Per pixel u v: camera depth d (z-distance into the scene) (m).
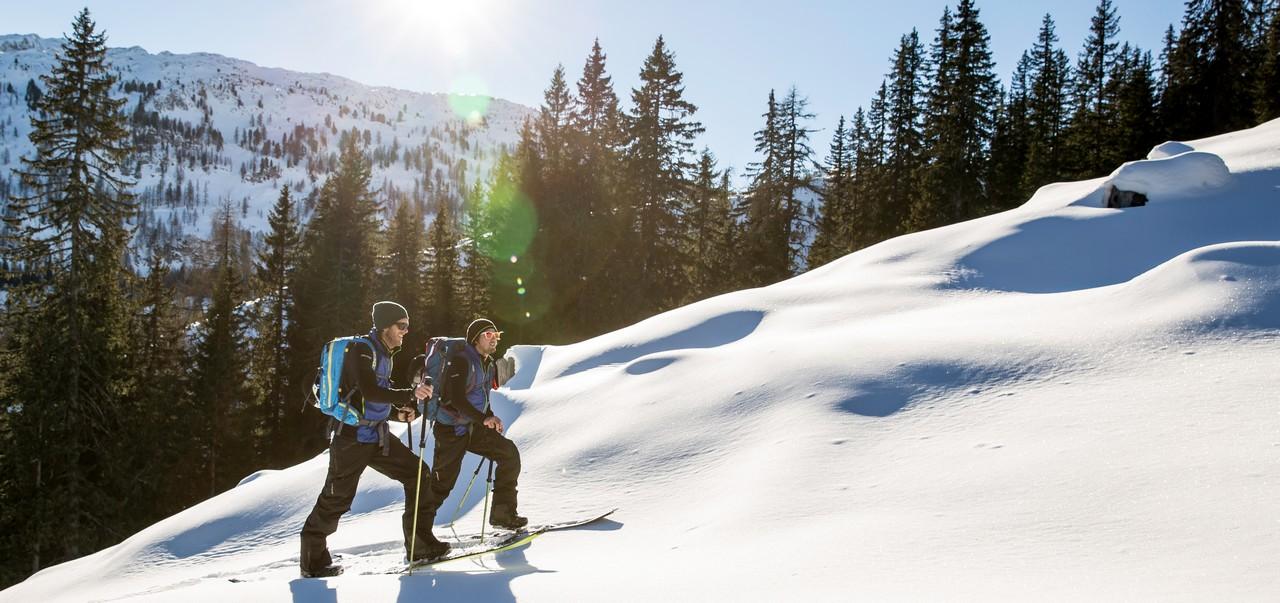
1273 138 19.20
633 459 6.71
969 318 9.05
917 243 15.45
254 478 9.87
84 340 23.23
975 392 6.11
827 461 5.32
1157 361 5.82
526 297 36.03
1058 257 13.16
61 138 22.62
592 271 35.34
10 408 22.77
